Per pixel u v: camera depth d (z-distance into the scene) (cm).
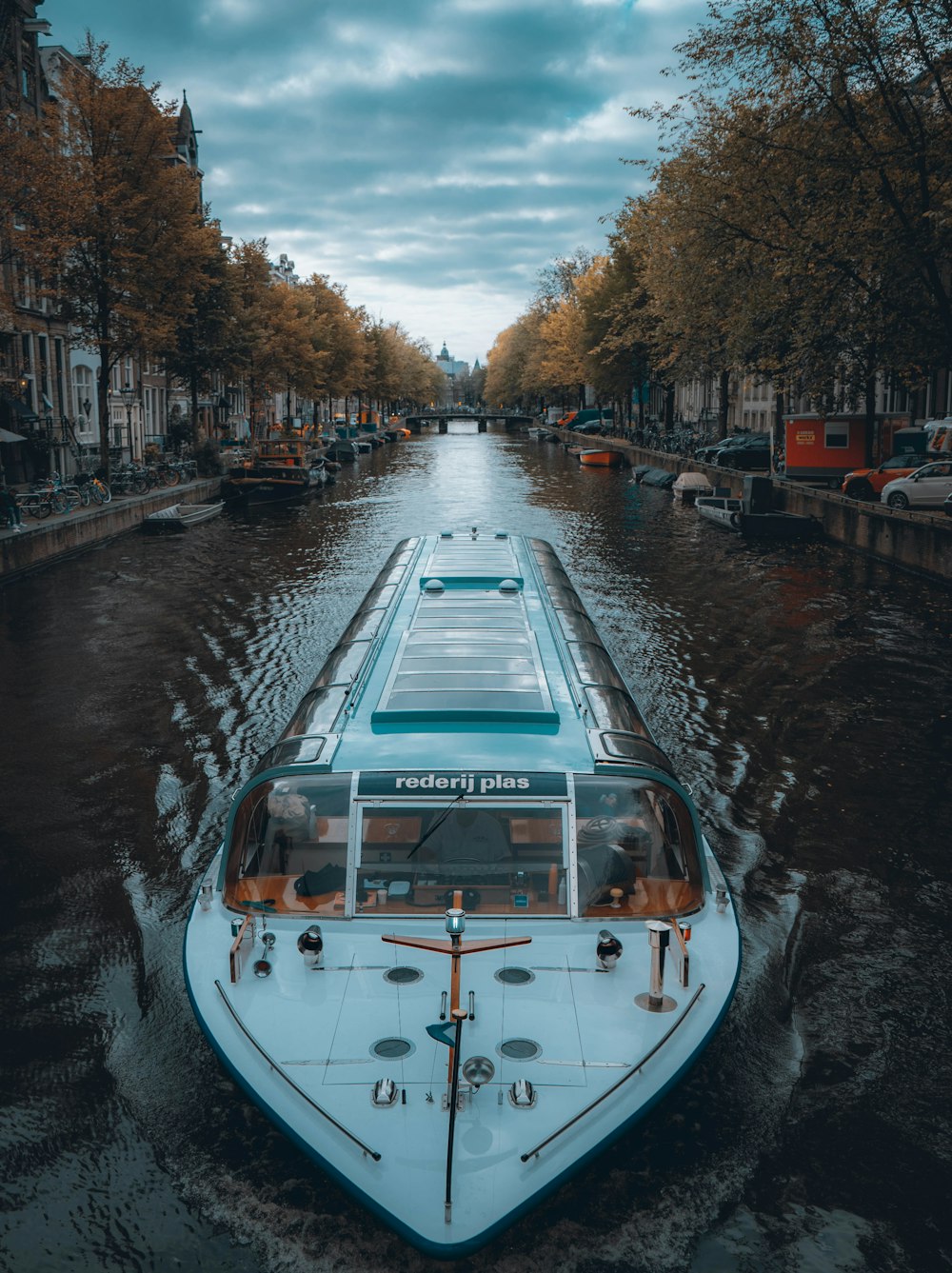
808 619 2234
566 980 691
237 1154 689
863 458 4300
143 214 3997
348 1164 565
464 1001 670
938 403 4553
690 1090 744
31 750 1438
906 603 2397
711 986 697
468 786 768
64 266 3803
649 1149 691
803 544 3428
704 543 3475
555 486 5809
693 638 2061
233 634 2114
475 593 1339
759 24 2689
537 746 821
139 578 2817
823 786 1302
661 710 1591
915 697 1661
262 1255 616
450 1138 563
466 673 978
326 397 9638
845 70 2595
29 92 4175
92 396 5053
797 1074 764
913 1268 609
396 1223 540
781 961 905
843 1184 666
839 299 2941
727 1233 632
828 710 1595
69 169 3769
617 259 6781
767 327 3466
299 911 748
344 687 984
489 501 4975
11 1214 645
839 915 990
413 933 729
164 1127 713
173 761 1394
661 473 5612
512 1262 610
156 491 4434
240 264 6850
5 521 2966
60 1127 713
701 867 795
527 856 757
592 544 3466
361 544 3538
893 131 2650
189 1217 641
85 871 1080
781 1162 684
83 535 3316
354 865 758
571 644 1153
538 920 739
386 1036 644
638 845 772
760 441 5681
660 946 666
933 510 3219
